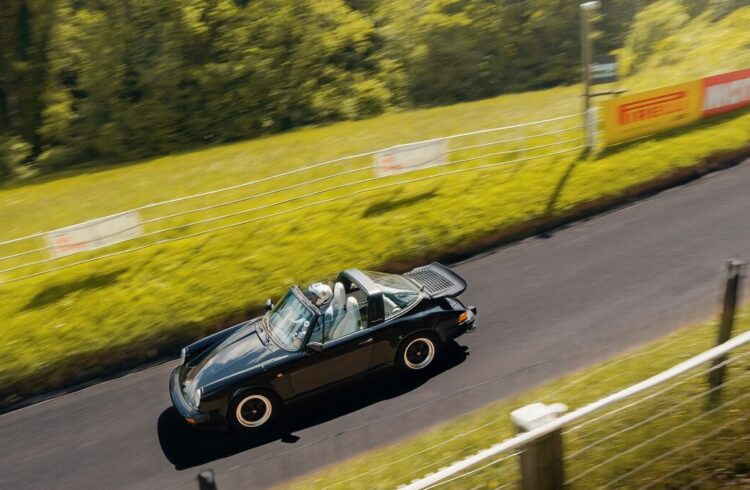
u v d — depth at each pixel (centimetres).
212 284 1139
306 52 3959
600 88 2506
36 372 987
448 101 4247
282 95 3962
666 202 1188
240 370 711
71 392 948
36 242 1641
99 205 2016
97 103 3659
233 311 1076
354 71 4359
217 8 3756
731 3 3366
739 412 459
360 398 747
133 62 3694
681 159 1326
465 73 4209
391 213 1279
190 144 3778
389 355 750
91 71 3625
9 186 3027
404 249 1170
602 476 427
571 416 321
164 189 2083
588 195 1245
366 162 1802
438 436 609
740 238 980
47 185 2725
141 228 1320
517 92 4222
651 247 1016
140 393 898
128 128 3653
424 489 304
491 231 1184
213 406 694
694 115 1506
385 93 4159
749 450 425
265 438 707
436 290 799
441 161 1427
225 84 3862
